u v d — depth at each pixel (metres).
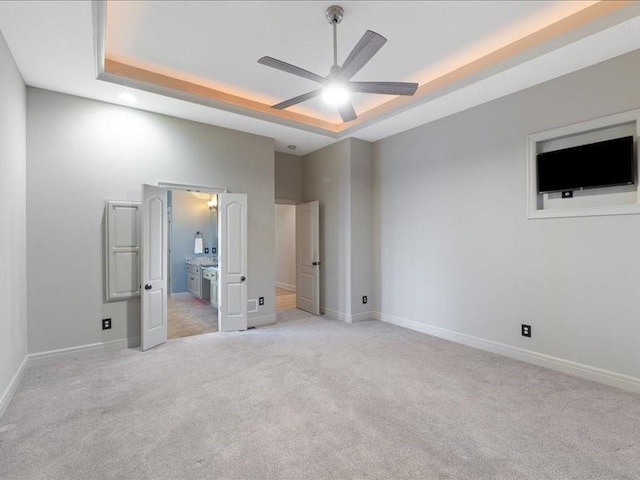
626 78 2.79
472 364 3.37
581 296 3.06
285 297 7.33
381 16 2.66
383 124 4.52
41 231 3.36
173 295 7.65
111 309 3.75
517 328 3.53
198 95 3.80
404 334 4.44
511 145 3.56
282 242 8.65
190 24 2.74
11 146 2.75
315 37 2.94
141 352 3.71
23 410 2.46
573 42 2.62
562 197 3.24
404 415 2.39
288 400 2.62
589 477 1.78
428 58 3.31
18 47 2.67
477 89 3.46
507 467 1.85
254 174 4.90
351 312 5.12
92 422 2.30
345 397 2.67
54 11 2.26
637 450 2.00
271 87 3.90
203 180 4.43
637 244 2.76
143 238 3.78
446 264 4.25
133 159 3.91
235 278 4.62
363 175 5.24
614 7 2.45
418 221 4.61
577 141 3.15
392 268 5.01
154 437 2.13
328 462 1.90
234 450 2.01
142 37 2.92
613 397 2.66
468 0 2.49
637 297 2.76
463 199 4.04
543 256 3.32
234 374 3.12
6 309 2.58
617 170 2.82
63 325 3.47
